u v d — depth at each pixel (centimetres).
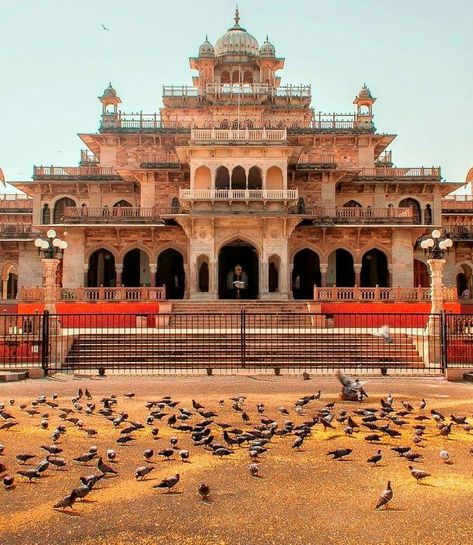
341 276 5003
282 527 698
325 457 998
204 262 4906
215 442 1093
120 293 3784
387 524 707
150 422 1238
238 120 4631
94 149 5525
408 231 4628
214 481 869
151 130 5169
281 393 1694
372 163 5203
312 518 727
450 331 2353
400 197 5134
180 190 4341
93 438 1130
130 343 2523
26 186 5184
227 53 5675
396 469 929
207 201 4359
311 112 5441
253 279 5019
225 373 2141
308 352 2422
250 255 5028
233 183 4647
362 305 3662
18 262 5462
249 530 689
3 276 5759
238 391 1733
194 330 2897
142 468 870
